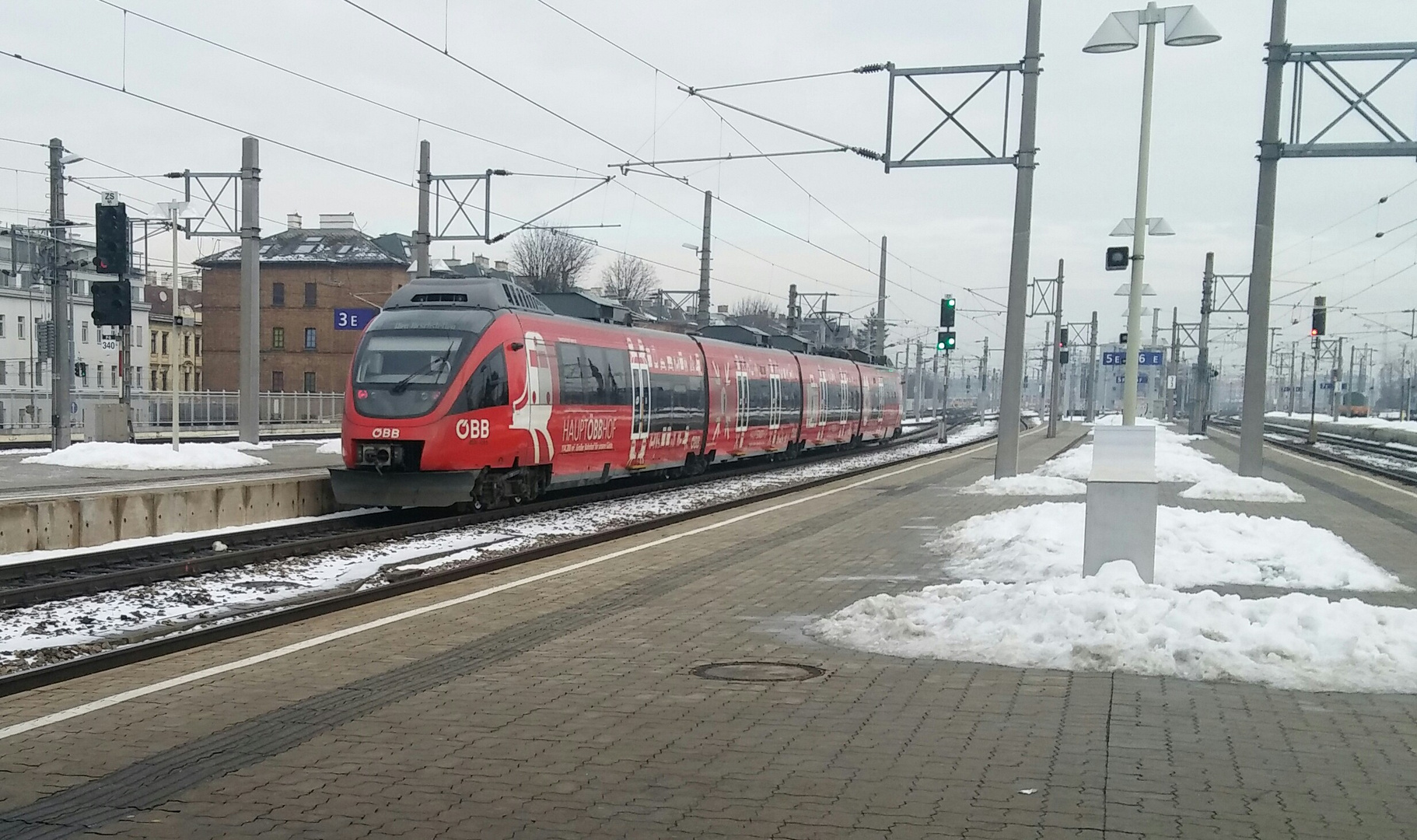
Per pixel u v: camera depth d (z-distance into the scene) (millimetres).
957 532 16766
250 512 19594
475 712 7402
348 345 84375
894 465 35031
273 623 10578
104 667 8867
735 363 33781
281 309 84812
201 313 95188
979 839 5191
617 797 5770
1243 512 20125
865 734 6832
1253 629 8664
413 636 9898
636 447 26562
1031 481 24344
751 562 14281
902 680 8164
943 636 9398
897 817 5465
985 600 9875
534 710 7430
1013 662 8641
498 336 20672
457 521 19500
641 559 14555
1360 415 110750
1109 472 11453
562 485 23609
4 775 6180
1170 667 8312
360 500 19938
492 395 20344
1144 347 77250
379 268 84438
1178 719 7105
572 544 15891
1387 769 6180
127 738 6863
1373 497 24109
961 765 6250
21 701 7871
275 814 5566
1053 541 13852
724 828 5348
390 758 6438
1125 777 6043
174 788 5949
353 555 16000
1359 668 8141
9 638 10742
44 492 21312
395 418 19609
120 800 5781
